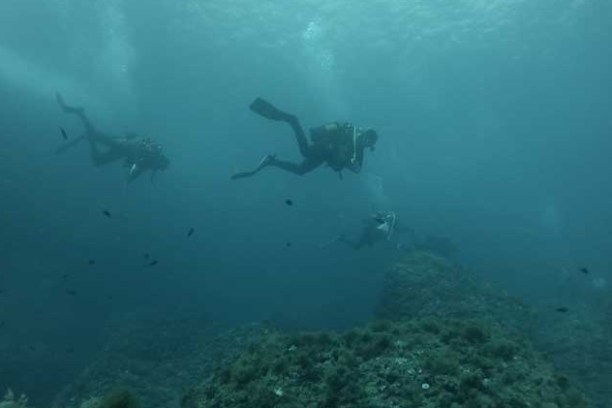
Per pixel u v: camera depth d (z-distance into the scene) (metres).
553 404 4.14
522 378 4.49
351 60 36.62
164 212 34.47
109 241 28.05
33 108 32.09
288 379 4.56
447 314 10.31
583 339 10.70
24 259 24.55
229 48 33.50
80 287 23.86
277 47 34.00
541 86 42.16
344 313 22.09
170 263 29.91
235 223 39.03
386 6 29.77
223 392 4.63
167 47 32.88
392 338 5.05
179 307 16.58
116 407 3.91
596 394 8.46
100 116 39.03
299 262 34.69
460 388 4.18
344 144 8.19
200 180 45.50
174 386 10.38
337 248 35.22
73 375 15.17
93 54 33.22
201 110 42.03
